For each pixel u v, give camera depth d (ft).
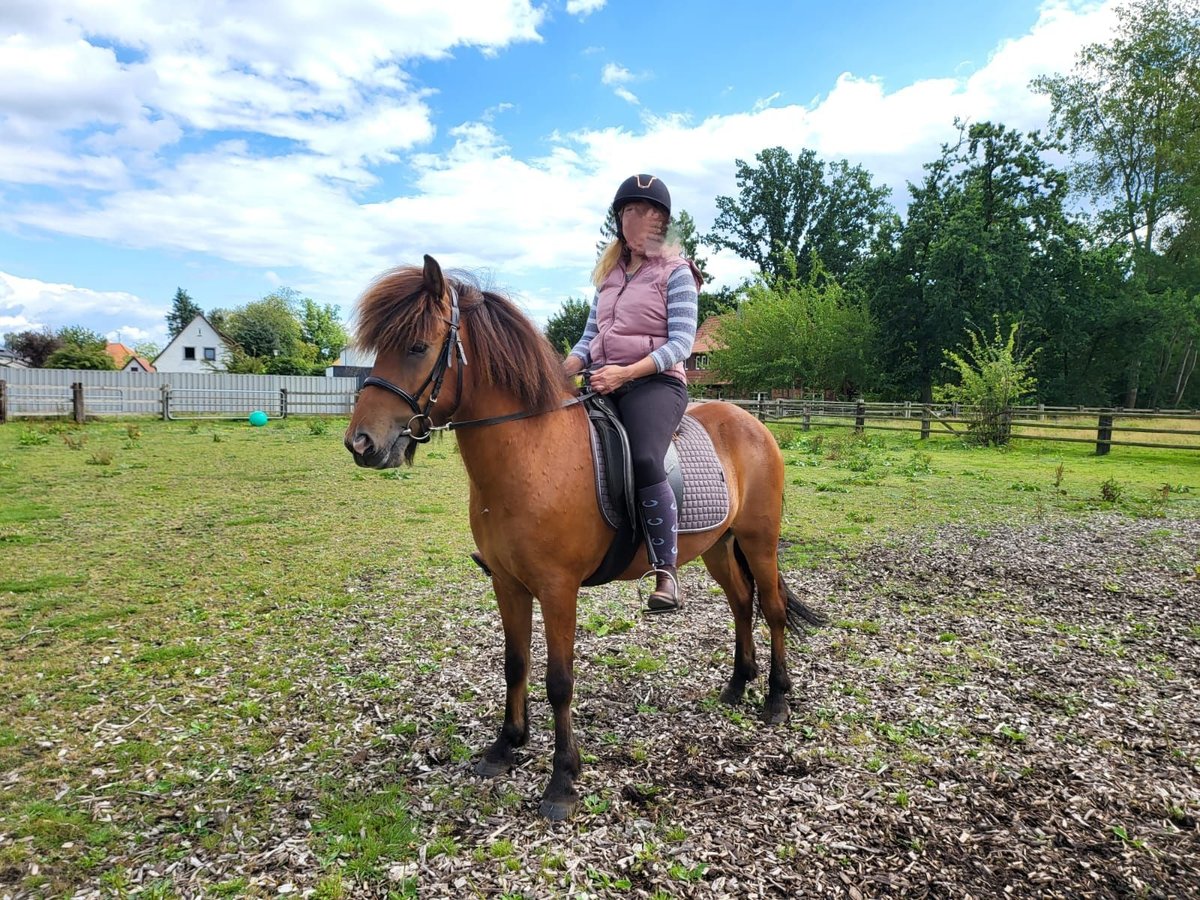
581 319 143.23
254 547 20.56
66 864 7.14
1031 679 11.92
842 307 109.40
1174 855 7.37
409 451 7.25
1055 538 22.50
